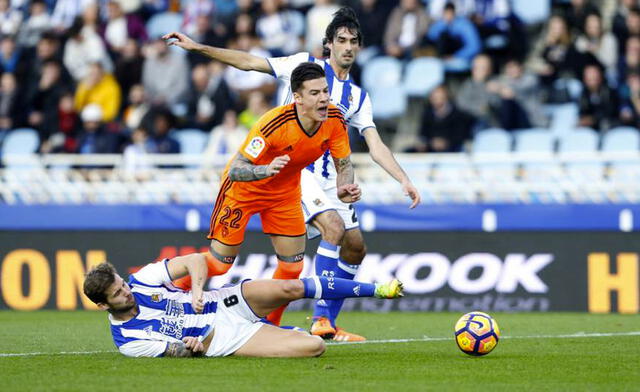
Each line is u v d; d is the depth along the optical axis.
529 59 59.84
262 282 23.42
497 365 22.77
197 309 22.75
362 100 28.41
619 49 57.34
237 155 23.84
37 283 44.91
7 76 58.09
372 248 44.34
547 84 54.84
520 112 53.59
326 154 29.66
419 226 45.03
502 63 57.34
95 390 18.78
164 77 56.59
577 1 57.53
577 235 43.53
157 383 19.58
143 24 61.47
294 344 23.44
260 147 23.52
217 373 20.92
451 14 56.97
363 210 45.22
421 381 20.06
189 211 46.06
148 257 45.12
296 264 26.42
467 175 45.94
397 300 43.91
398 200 46.12
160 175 47.22
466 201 45.88
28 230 45.06
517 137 52.88
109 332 32.59
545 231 43.69
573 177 45.44
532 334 31.75
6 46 60.28
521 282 43.59
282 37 58.31
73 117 56.38
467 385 19.58
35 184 47.53
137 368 21.67
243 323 23.56
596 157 44.41
